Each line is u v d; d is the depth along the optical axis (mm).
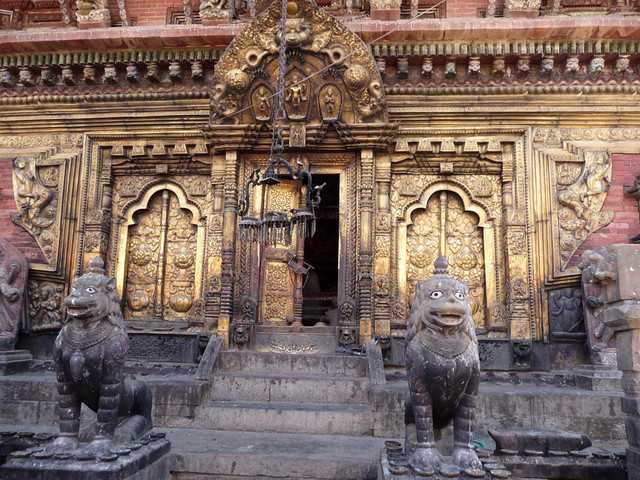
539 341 7656
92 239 8477
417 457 3838
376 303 7910
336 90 8047
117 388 4324
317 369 7156
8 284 7949
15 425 6324
